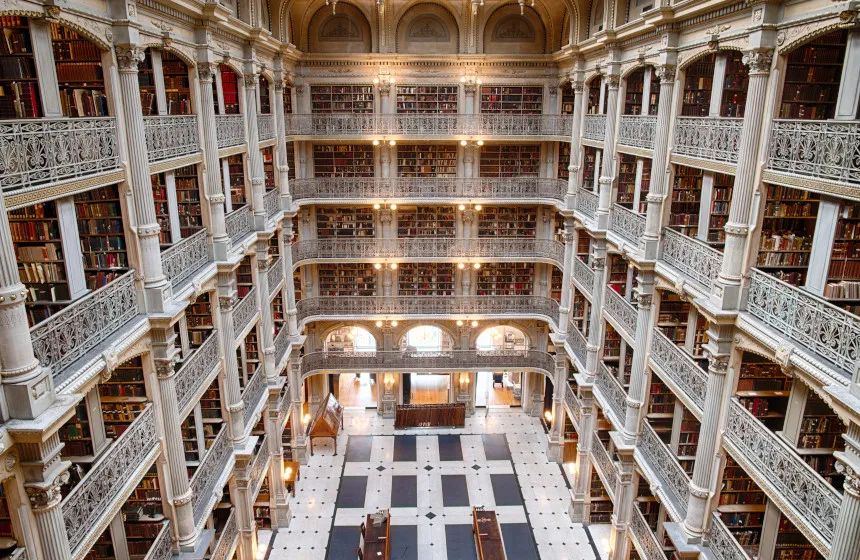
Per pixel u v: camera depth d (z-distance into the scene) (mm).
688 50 9281
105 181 6875
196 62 9641
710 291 8523
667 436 11359
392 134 16734
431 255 17969
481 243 17906
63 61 7363
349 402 21156
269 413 14109
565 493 16203
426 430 19359
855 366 5676
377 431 19281
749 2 7332
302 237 18188
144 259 7672
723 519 8961
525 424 19859
